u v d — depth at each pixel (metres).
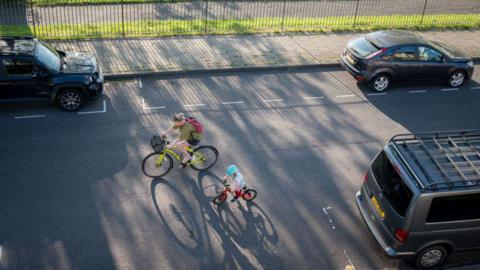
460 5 24.86
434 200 7.70
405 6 24.09
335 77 15.82
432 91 15.36
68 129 11.88
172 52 16.31
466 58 15.52
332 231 9.32
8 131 11.62
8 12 19.22
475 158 8.50
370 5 23.88
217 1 22.66
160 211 9.45
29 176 10.13
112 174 10.38
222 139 11.91
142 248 8.56
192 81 14.73
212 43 17.34
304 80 15.43
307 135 12.39
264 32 18.73
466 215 7.97
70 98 12.55
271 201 9.96
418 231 7.89
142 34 17.53
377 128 12.98
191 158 10.57
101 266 8.13
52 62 12.55
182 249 8.61
